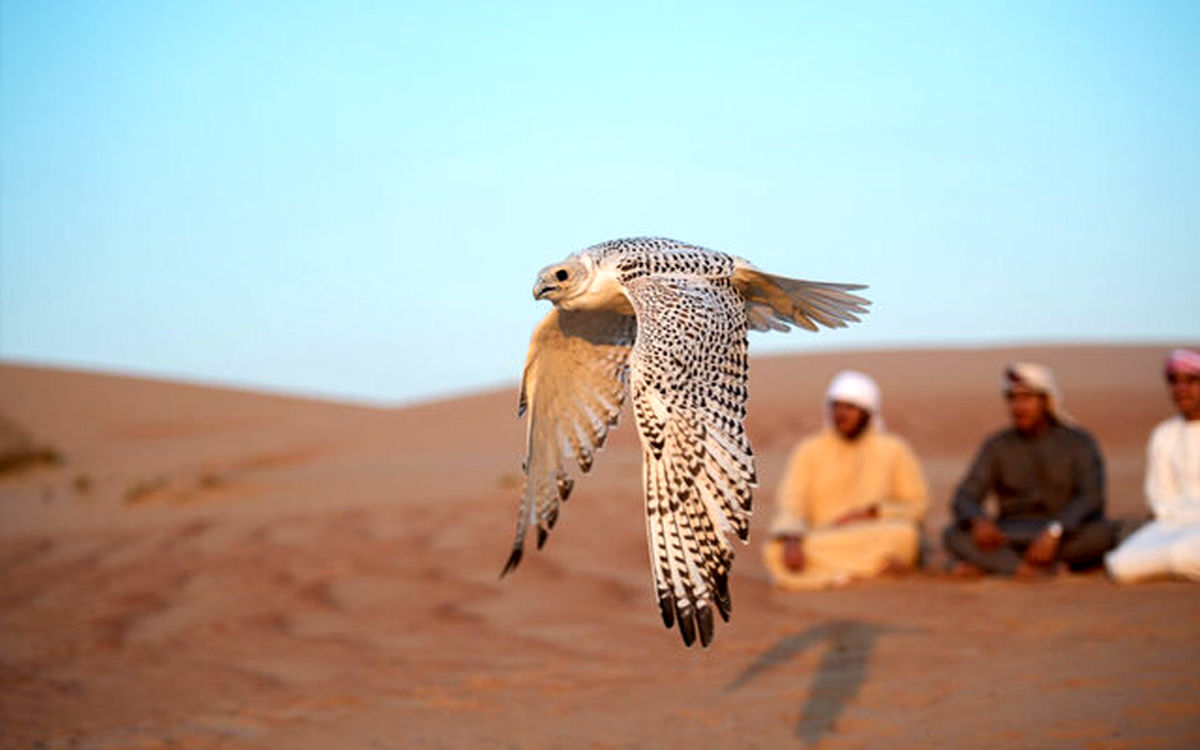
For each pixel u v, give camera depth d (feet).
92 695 23.85
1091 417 95.50
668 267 13.21
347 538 45.16
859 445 32.27
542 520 15.23
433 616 30.01
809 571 31.01
